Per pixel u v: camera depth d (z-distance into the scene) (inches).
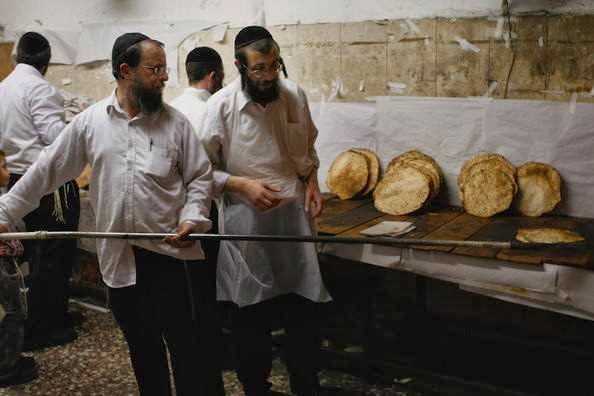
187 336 113.1
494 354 147.9
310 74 175.2
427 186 148.4
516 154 150.7
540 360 144.3
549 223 139.3
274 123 120.7
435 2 153.9
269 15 179.3
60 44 225.9
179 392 116.3
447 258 122.8
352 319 157.3
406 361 143.1
